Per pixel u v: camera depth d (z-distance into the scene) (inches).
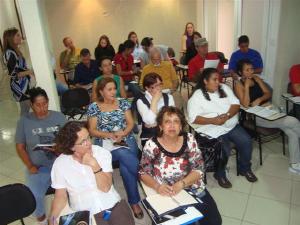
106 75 139.2
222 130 105.7
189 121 110.0
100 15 270.4
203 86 111.0
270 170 116.3
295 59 140.2
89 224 59.1
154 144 71.9
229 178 112.6
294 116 124.0
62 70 217.3
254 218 91.4
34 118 89.5
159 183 71.4
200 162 74.3
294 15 132.8
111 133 98.9
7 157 140.2
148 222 91.0
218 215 69.3
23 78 127.2
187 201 62.8
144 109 104.9
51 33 253.3
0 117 197.6
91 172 67.0
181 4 294.2
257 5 172.4
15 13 286.2
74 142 64.8
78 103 132.4
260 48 175.8
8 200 62.7
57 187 67.0
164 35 299.3
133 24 285.1
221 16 275.1
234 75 144.0
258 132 117.1
